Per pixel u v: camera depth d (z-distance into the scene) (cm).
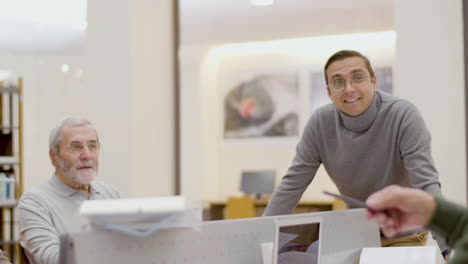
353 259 226
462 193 489
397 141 260
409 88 507
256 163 1052
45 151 1111
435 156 497
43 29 924
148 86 519
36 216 256
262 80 1052
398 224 106
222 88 1075
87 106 523
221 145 1072
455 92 494
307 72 1024
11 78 1105
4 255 301
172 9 543
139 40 512
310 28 898
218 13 824
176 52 543
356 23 865
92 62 522
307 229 192
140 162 508
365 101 257
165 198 143
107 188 295
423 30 504
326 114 277
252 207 892
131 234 149
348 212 224
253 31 923
